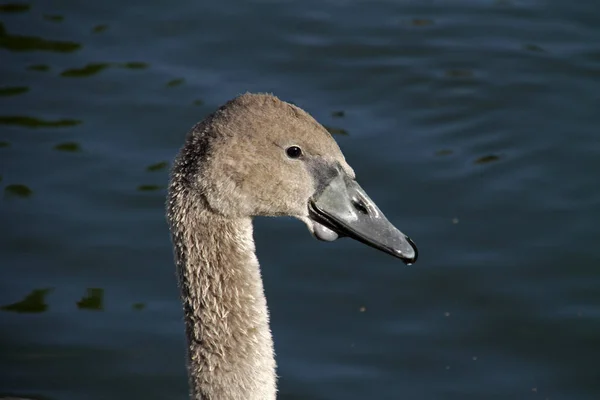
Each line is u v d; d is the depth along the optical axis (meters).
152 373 12.49
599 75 16.77
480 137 15.83
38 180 15.04
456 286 13.53
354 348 12.78
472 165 15.28
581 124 15.91
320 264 13.92
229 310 8.57
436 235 14.20
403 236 8.76
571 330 12.94
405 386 12.30
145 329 13.05
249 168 8.35
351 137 15.66
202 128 8.45
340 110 16.25
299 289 13.55
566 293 13.40
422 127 15.98
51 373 12.42
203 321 8.61
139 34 17.86
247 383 8.59
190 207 8.45
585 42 17.50
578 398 12.13
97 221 14.45
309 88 16.70
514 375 12.42
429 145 15.66
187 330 8.75
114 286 13.62
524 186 14.91
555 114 16.12
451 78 16.88
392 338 12.90
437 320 13.11
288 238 14.34
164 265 13.94
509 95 16.52
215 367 8.61
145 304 13.40
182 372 12.54
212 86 16.66
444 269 13.75
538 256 13.87
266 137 8.39
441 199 14.73
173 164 8.58
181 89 16.59
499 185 14.93
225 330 8.58
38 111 16.22
